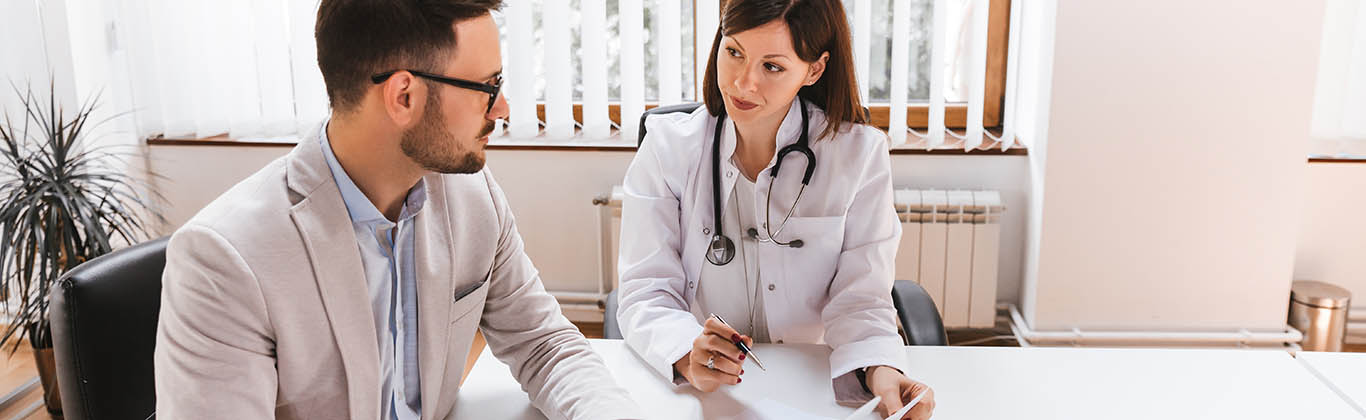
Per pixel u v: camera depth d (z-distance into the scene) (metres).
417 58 0.98
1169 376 1.42
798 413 1.29
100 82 3.04
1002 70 2.99
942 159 2.94
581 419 1.21
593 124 2.96
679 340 1.41
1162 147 2.59
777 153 1.53
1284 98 2.52
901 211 2.86
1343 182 2.89
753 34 1.34
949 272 2.90
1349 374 1.44
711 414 1.29
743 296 1.65
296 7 2.90
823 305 1.64
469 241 1.25
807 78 1.47
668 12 2.81
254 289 1.00
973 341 3.13
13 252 2.43
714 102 1.58
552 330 1.37
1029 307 2.88
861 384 1.37
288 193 1.05
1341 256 2.96
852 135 1.55
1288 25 2.46
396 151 1.04
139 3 2.98
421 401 1.22
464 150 1.06
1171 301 2.74
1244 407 1.33
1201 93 2.54
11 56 2.97
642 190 1.64
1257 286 2.69
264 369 1.03
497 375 1.44
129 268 1.24
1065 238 2.71
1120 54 2.53
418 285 1.16
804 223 1.56
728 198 1.59
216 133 3.10
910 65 3.00
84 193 2.67
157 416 1.05
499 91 1.06
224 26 2.99
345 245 1.07
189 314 0.99
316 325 1.06
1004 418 1.29
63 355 1.17
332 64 1.00
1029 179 2.87
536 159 3.07
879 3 2.93
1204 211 2.64
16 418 2.61
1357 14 2.73
